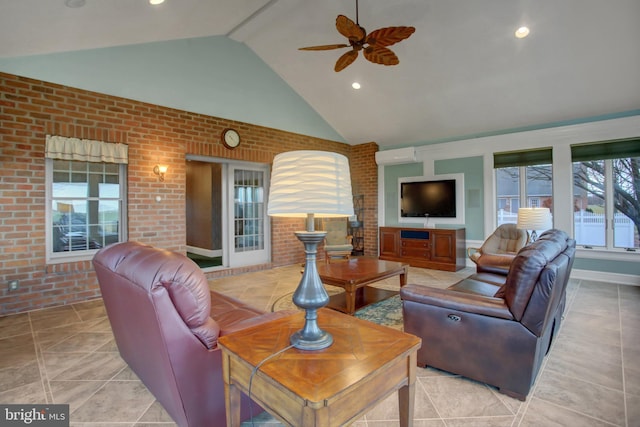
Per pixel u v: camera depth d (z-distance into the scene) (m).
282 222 5.96
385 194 6.69
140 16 3.29
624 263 4.49
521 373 1.83
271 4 4.04
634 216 4.43
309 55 4.99
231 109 5.10
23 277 3.38
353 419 1.04
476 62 4.27
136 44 4.13
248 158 5.32
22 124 3.37
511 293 1.85
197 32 4.41
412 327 2.22
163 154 4.37
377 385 1.13
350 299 3.09
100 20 3.10
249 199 5.73
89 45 3.66
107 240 4.00
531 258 1.79
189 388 1.45
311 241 1.27
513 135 5.22
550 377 2.10
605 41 3.58
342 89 5.54
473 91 4.77
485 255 3.81
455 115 5.35
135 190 4.12
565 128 4.77
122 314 1.79
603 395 1.89
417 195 6.18
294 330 1.43
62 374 2.14
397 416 1.72
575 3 3.29
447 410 1.76
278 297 3.94
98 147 3.84
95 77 3.83
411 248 5.85
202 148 4.76
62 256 3.69
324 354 1.19
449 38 4.03
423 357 2.19
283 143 5.82
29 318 3.20
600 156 4.59
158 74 4.33
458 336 2.04
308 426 0.95
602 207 4.65
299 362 1.14
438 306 2.11
